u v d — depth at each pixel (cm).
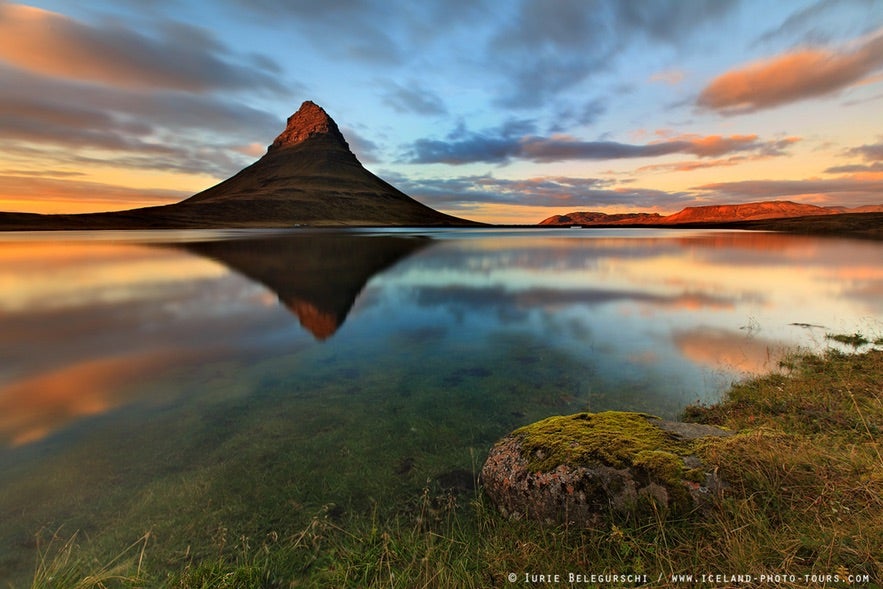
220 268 2819
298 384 810
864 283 1861
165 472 514
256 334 1169
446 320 1314
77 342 1088
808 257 3117
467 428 627
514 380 815
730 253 3562
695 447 403
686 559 299
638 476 369
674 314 1323
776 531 300
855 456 367
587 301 1565
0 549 389
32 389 779
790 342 987
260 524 420
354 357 970
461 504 445
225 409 699
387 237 7981
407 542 378
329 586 330
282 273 2548
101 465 530
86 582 330
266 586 336
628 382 790
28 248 4725
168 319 1349
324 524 414
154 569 363
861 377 701
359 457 547
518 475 416
